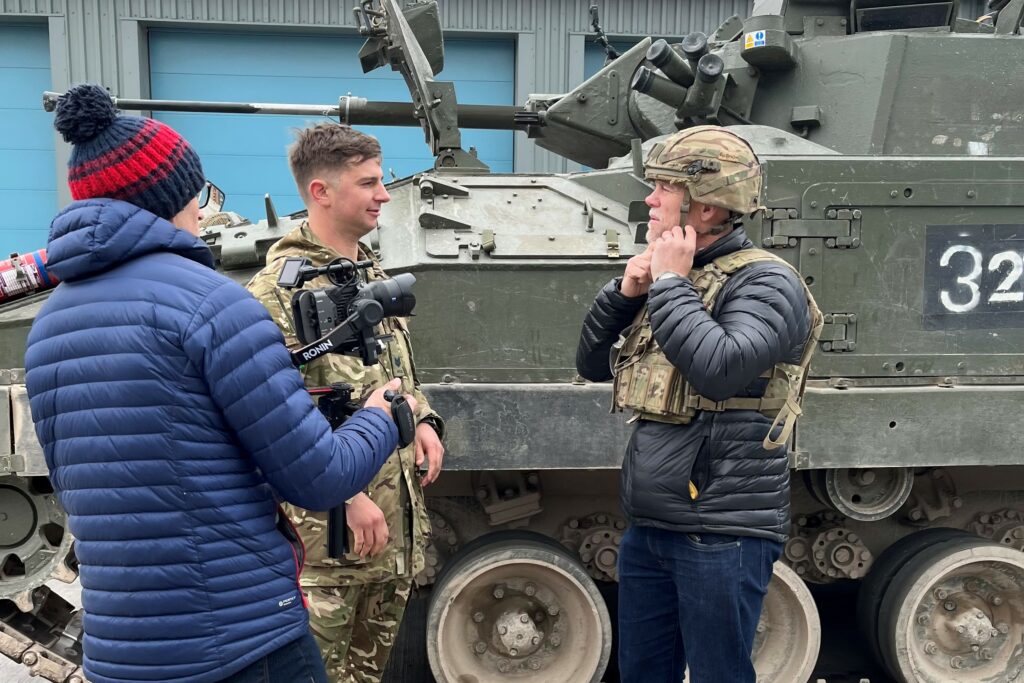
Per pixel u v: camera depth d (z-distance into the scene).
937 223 4.15
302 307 2.34
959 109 4.70
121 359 1.96
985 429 4.15
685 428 2.70
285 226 4.32
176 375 1.97
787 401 2.64
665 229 2.70
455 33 13.70
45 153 13.27
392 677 4.88
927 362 4.18
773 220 4.08
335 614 2.94
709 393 2.46
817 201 4.09
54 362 2.02
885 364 4.16
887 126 4.65
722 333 2.44
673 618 2.96
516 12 13.66
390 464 2.96
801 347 2.70
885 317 4.16
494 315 4.03
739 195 2.63
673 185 2.67
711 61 4.69
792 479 4.68
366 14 5.61
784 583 4.41
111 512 1.96
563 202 4.54
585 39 13.93
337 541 2.65
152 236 2.03
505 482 4.48
